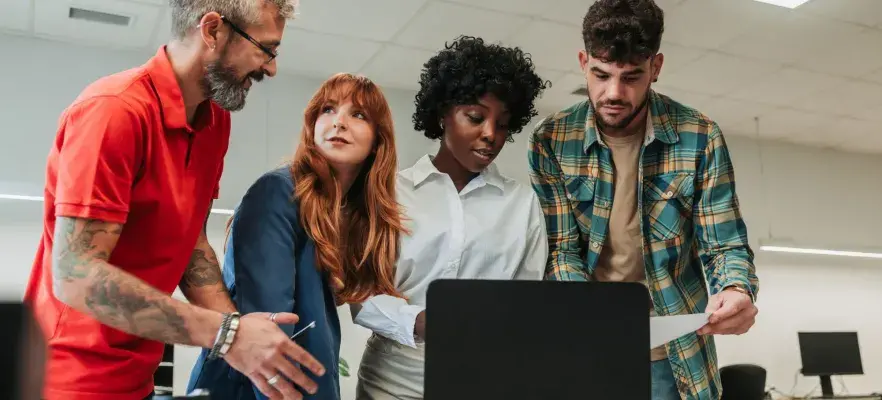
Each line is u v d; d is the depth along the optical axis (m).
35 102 4.62
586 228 1.89
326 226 1.40
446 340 0.98
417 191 1.68
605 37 1.62
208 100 1.37
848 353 6.63
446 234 1.62
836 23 4.50
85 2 4.13
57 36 4.64
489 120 1.62
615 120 1.71
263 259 1.32
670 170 1.83
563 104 5.99
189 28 1.25
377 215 1.53
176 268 1.33
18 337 0.55
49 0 4.11
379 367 1.59
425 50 4.85
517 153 5.92
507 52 1.67
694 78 5.43
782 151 7.22
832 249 6.73
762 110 6.22
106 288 1.09
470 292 0.99
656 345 1.27
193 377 1.37
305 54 4.91
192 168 1.35
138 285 1.11
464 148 1.64
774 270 6.95
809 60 5.08
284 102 5.25
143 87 1.22
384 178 1.53
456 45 1.69
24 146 4.55
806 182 7.28
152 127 1.22
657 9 1.69
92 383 1.21
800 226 7.12
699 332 1.35
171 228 1.29
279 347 1.12
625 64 1.63
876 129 6.80
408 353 1.56
